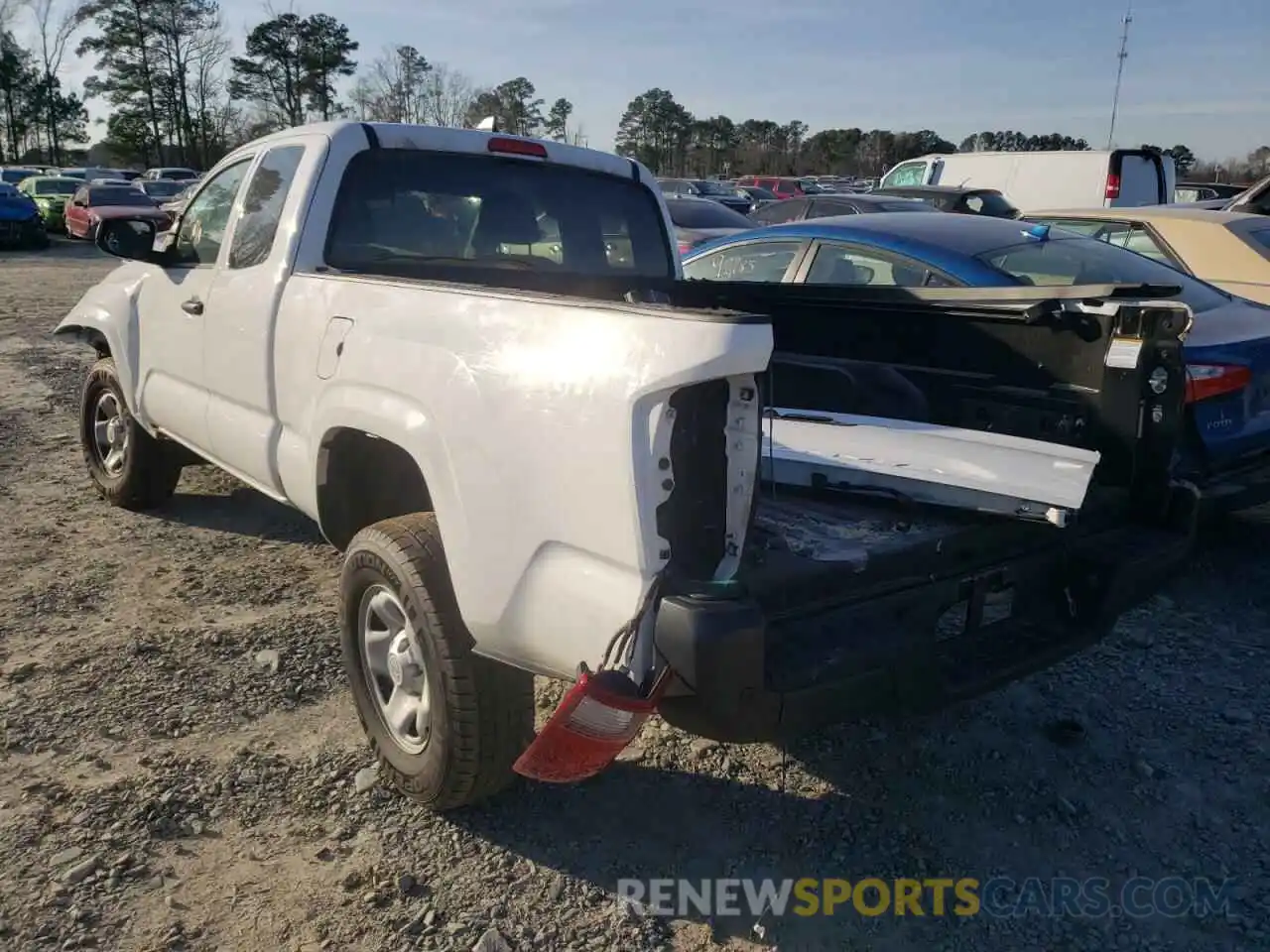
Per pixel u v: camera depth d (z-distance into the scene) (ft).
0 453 23.59
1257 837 10.90
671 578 8.20
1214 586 17.53
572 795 11.28
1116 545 11.13
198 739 12.10
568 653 8.83
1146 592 11.05
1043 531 10.87
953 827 11.02
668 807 11.16
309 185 13.43
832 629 9.11
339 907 9.52
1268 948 9.35
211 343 14.88
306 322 12.50
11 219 84.12
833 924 9.55
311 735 12.29
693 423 8.20
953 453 10.89
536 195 15.42
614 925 9.41
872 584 9.47
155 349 16.92
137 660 13.84
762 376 8.47
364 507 12.50
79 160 282.56
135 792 11.03
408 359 10.40
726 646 7.89
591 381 8.43
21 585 16.17
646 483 8.07
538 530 8.87
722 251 22.90
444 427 9.73
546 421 8.75
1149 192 52.65
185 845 10.30
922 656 9.23
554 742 8.09
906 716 9.28
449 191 14.56
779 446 11.10
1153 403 11.52
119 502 19.66
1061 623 10.82
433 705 10.17
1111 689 13.99
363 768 11.62
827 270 20.49
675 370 7.88
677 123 300.81
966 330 13.17
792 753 12.24
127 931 9.14
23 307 48.88
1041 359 12.44
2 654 13.92
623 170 16.44
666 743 12.35
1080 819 11.16
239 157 15.80
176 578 16.62
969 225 20.31
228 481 21.76
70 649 14.11
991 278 18.13
